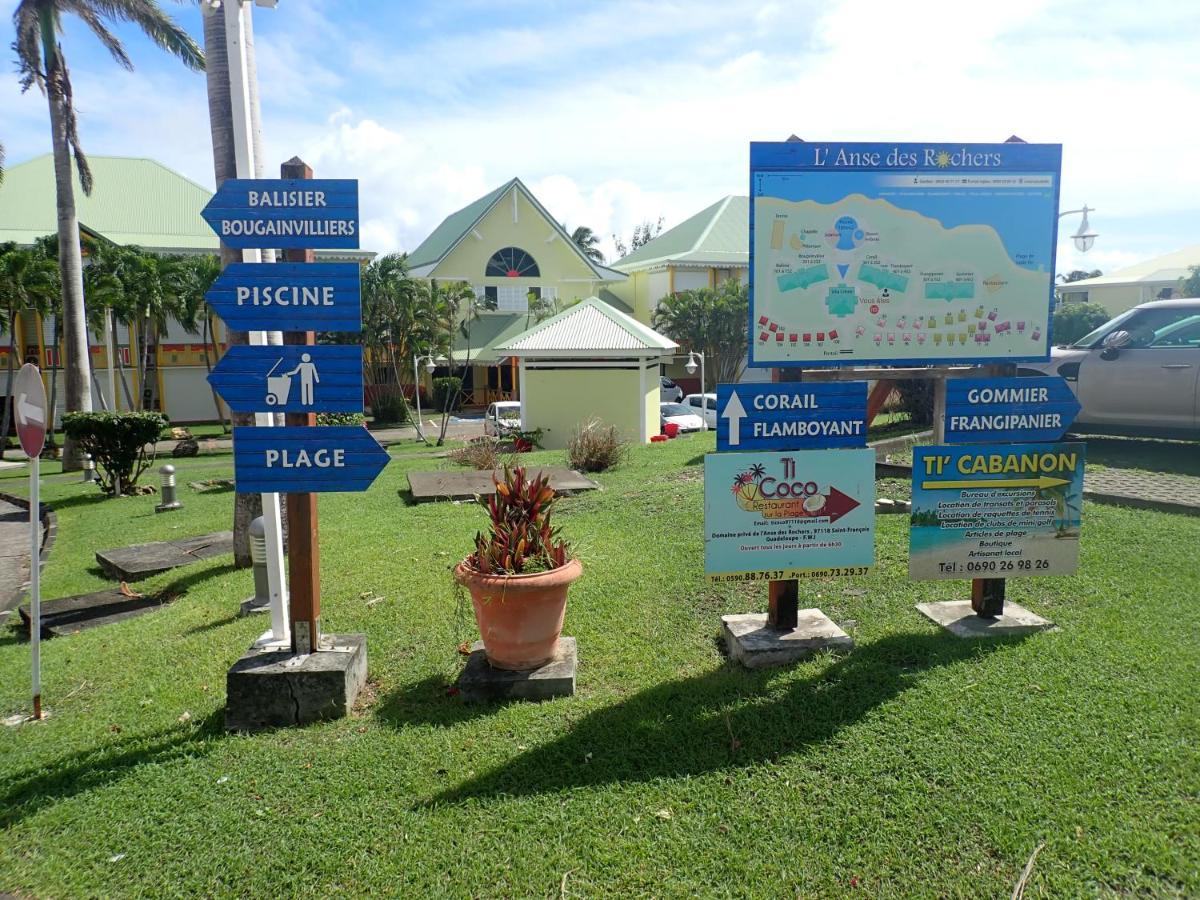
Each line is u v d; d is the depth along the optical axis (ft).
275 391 14.47
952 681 14.37
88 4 62.18
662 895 10.05
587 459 42.63
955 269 15.85
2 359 113.60
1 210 122.01
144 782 13.24
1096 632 15.87
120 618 25.27
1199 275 118.21
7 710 17.38
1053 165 15.85
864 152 15.43
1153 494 23.93
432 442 92.27
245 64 14.66
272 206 14.20
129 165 134.72
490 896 10.25
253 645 16.01
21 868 11.35
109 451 53.67
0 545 42.19
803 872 10.27
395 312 123.13
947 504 16.17
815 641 15.84
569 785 12.34
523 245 148.25
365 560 25.66
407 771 12.95
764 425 15.55
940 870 10.15
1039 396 16.17
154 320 107.96
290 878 10.73
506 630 15.10
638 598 19.97
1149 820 10.69
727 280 151.43
